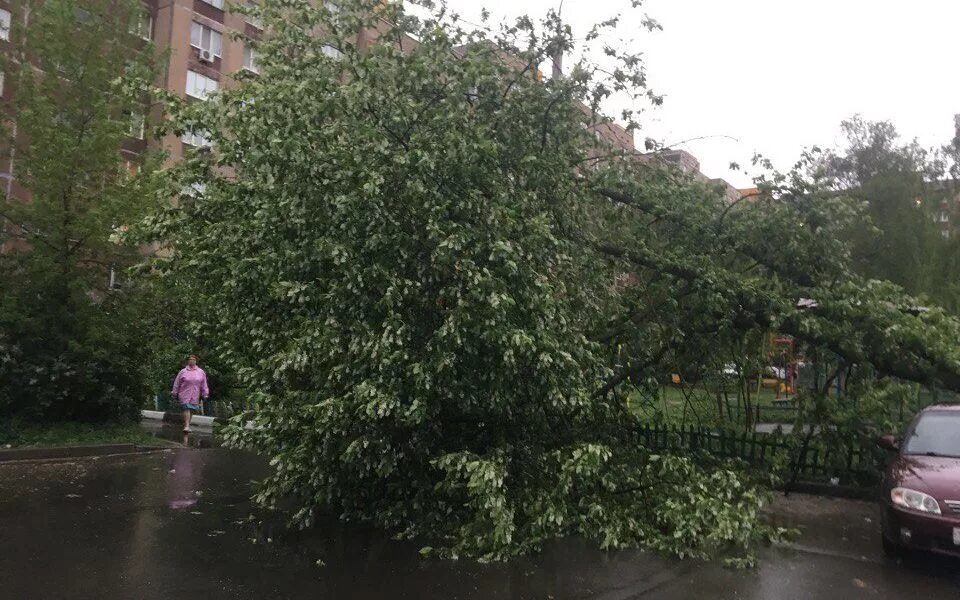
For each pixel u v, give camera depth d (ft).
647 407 33.35
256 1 32.37
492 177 23.27
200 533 22.71
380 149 21.30
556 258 24.45
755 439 32.99
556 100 25.38
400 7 25.84
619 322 28.81
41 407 39.58
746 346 29.58
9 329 39.14
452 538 21.93
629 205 29.22
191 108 25.68
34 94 39.58
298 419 22.72
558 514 21.09
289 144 21.44
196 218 27.53
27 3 41.39
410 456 22.81
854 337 26.45
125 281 41.34
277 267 22.34
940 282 62.85
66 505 26.32
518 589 18.10
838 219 28.17
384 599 17.22
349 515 24.34
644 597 17.75
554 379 21.21
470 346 20.71
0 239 39.58
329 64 25.08
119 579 18.10
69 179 38.93
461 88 24.03
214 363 54.39
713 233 28.30
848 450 30.32
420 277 21.83
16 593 16.92
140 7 43.83
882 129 73.92
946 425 23.91
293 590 17.66
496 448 22.63
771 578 19.40
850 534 24.48
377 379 20.54
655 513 22.88
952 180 73.77
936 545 19.86
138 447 40.29
